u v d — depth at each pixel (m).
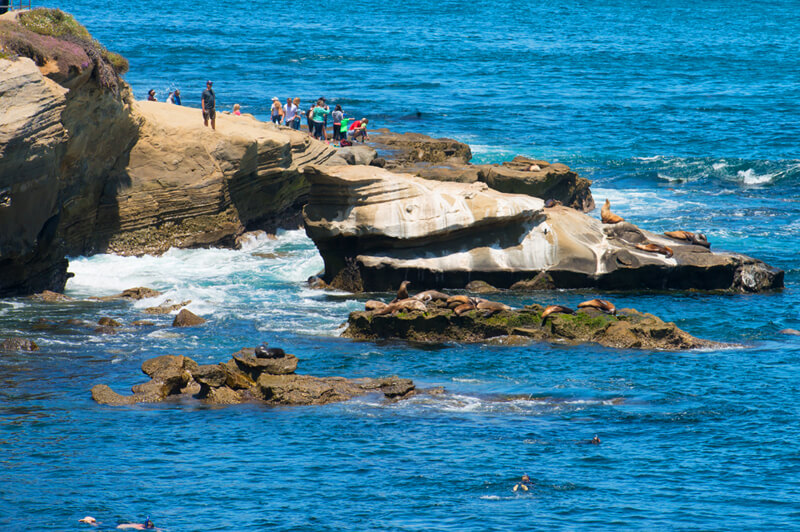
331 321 79.44
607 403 60.16
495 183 116.81
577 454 52.09
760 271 90.25
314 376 63.03
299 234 115.44
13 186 75.25
